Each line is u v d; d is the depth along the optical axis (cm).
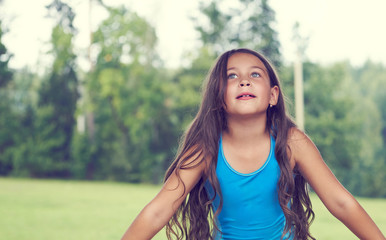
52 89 3080
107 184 2677
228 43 3441
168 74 3456
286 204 208
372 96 4606
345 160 3177
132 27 3206
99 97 3316
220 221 219
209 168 209
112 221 991
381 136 4403
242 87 198
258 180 208
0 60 3288
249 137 207
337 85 3269
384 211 1323
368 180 2920
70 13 3234
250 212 212
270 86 206
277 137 208
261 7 3347
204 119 210
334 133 3141
